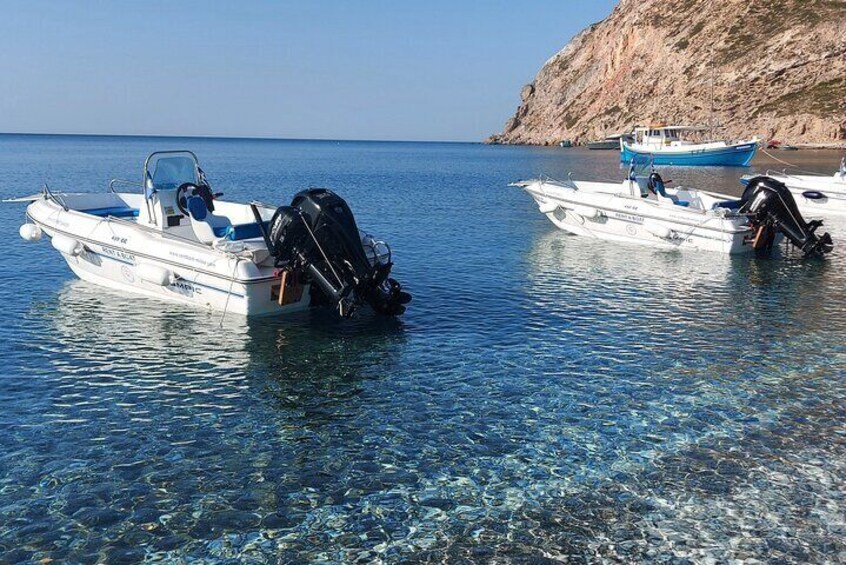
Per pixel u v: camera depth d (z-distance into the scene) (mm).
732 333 11672
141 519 6312
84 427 8070
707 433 8039
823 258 17812
